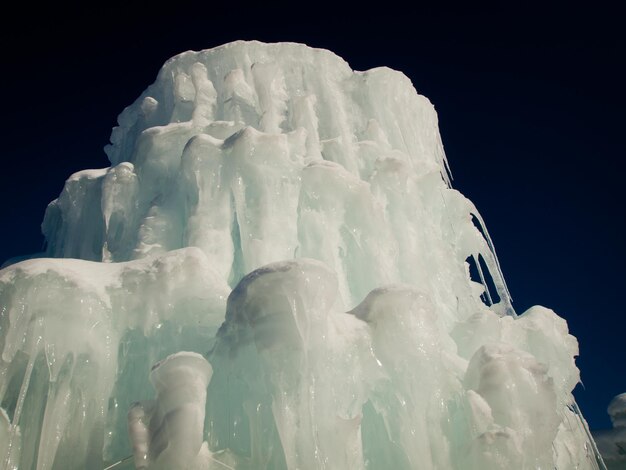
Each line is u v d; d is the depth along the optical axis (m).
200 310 7.34
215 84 12.09
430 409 7.05
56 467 6.21
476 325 9.63
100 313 6.89
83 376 6.62
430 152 13.75
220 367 6.75
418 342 7.09
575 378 10.85
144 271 7.32
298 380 6.26
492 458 6.70
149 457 5.86
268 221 9.01
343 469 6.16
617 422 14.08
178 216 9.77
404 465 6.91
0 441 6.06
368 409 7.39
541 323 10.57
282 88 12.20
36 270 6.73
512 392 7.29
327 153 11.48
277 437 6.37
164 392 6.07
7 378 6.38
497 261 12.60
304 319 6.40
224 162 9.46
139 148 10.81
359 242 9.45
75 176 11.56
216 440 6.58
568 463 9.63
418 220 10.96
